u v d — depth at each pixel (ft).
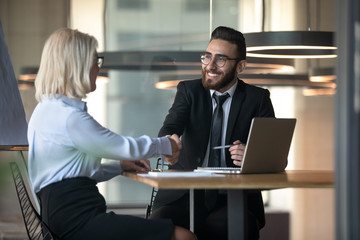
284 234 29.22
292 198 29.48
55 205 9.29
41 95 9.76
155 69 26.02
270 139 10.28
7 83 13.42
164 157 10.39
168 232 9.12
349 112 6.92
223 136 11.81
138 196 34.09
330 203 29.91
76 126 9.34
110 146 9.53
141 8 40.11
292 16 32.50
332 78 23.76
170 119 11.97
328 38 14.51
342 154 7.05
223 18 35.22
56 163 9.46
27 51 30.71
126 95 40.27
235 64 11.81
